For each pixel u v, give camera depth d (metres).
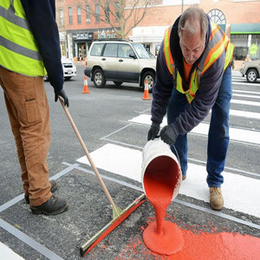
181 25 1.78
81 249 1.96
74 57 34.88
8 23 1.91
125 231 2.26
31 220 2.38
